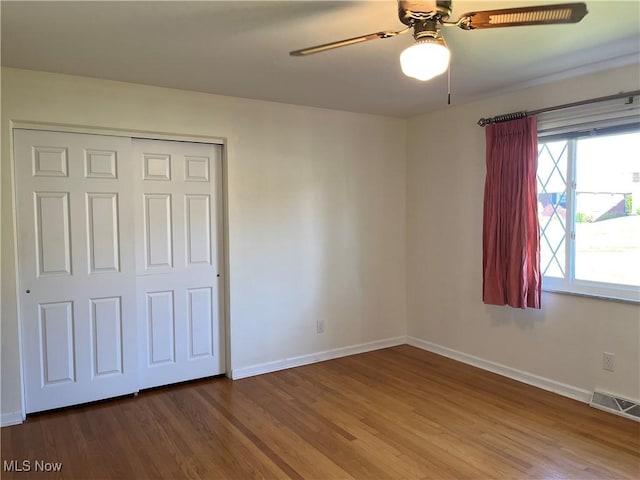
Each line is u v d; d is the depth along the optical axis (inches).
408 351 178.5
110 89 127.4
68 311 126.3
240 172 148.4
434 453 101.7
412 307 185.0
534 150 132.9
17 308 117.2
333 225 168.9
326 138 165.6
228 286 149.0
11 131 116.3
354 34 95.8
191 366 147.0
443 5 71.7
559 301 133.1
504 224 140.7
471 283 159.9
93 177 127.8
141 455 101.7
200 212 146.3
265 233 154.3
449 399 131.1
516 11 67.0
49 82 119.6
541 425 114.2
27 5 80.4
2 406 116.0
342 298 172.4
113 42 98.7
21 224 119.3
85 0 78.9
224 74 122.0
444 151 167.3
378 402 129.6
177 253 143.1
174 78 125.3
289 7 82.8
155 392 138.4
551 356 135.8
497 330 151.6
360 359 169.2
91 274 128.7
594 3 82.7
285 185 157.5
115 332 132.7
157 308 140.7
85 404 129.1
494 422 116.2
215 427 114.9
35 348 122.3
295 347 162.2
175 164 141.5
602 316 123.5
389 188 182.2
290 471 95.3
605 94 119.3
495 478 92.0
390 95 145.2
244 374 151.7
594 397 125.0
